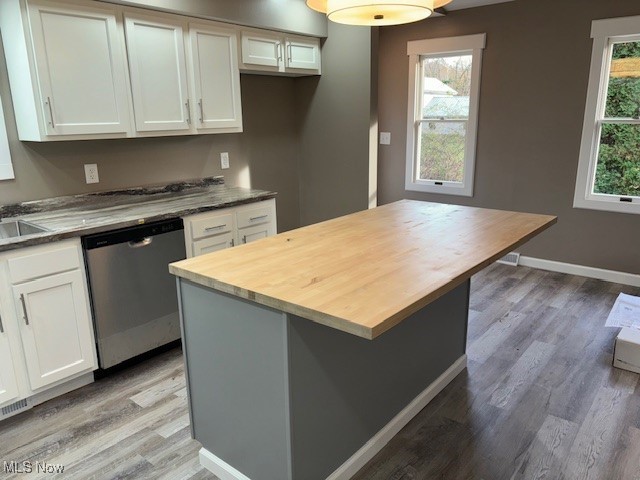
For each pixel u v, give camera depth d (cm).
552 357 297
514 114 449
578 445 217
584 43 403
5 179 278
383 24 215
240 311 172
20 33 251
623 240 414
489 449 216
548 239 452
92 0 271
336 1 188
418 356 241
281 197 460
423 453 214
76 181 310
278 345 162
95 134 283
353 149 426
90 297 263
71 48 266
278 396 168
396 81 513
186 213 303
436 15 469
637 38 384
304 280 166
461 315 276
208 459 204
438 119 499
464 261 185
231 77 355
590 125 411
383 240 218
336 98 427
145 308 288
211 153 393
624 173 409
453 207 298
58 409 248
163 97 315
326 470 188
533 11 422
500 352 304
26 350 240
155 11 302
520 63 437
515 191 463
